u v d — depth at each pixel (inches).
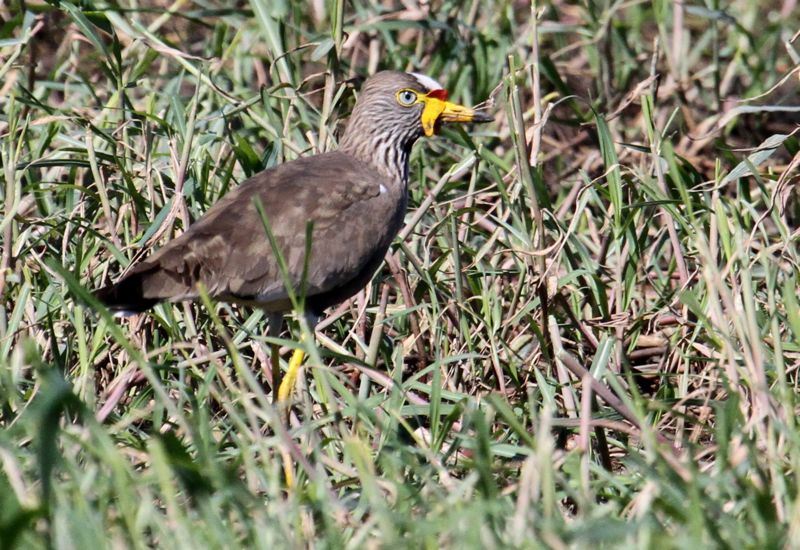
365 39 649.0
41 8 528.4
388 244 455.5
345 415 368.8
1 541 263.4
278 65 533.0
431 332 462.3
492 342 424.5
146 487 313.9
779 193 447.2
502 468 345.4
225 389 425.1
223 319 466.9
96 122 516.1
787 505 313.9
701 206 459.5
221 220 425.7
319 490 309.6
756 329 350.9
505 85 437.4
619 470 421.1
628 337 458.9
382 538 298.5
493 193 497.7
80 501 290.0
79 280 435.2
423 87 477.7
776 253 498.0
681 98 609.3
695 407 433.1
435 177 563.8
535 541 282.5
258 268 424.2
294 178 445.7
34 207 518.3
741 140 636.7
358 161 470.0
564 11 684.1
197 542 284.0
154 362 437.1
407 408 399.2
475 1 610.9
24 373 434.6
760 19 749.3
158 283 411.2
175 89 542.3
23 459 347.9
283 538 292.2
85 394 387.2
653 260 489.7
